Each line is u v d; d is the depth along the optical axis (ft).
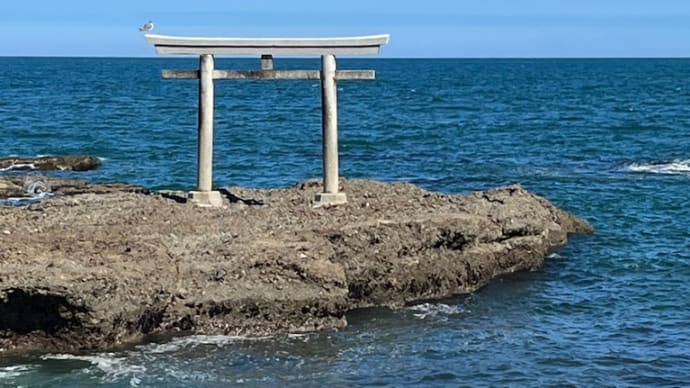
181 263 50.83
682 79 454.40
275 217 60.29
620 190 102.47
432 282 58.85
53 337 47.11
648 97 295.07
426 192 72.18
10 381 43.68
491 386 44.75
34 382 43.60
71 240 52.37
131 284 48.03
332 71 62.75
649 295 60.54
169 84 373.40
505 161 131.85
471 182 110.83
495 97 298.97
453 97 298.97
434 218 59.98
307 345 49.16
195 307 49.67
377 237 56.85
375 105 255.50
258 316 50.57
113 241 52.34
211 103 63.16
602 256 70.23
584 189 103.60
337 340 50.19
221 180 109.09
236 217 60.13
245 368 45.88
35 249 50.26
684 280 64.08
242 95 307.17
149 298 48.26
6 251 49.47
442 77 497.46
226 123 186.60
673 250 72.54
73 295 46.06
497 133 172.96
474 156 137.80
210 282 50.31
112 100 256.73
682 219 85.15
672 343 51.19
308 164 125.08
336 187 65.00
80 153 132.57
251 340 49.34
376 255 56.39
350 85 392.06
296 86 386.52
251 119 198.59
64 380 43.83
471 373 46.26
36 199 87.15
